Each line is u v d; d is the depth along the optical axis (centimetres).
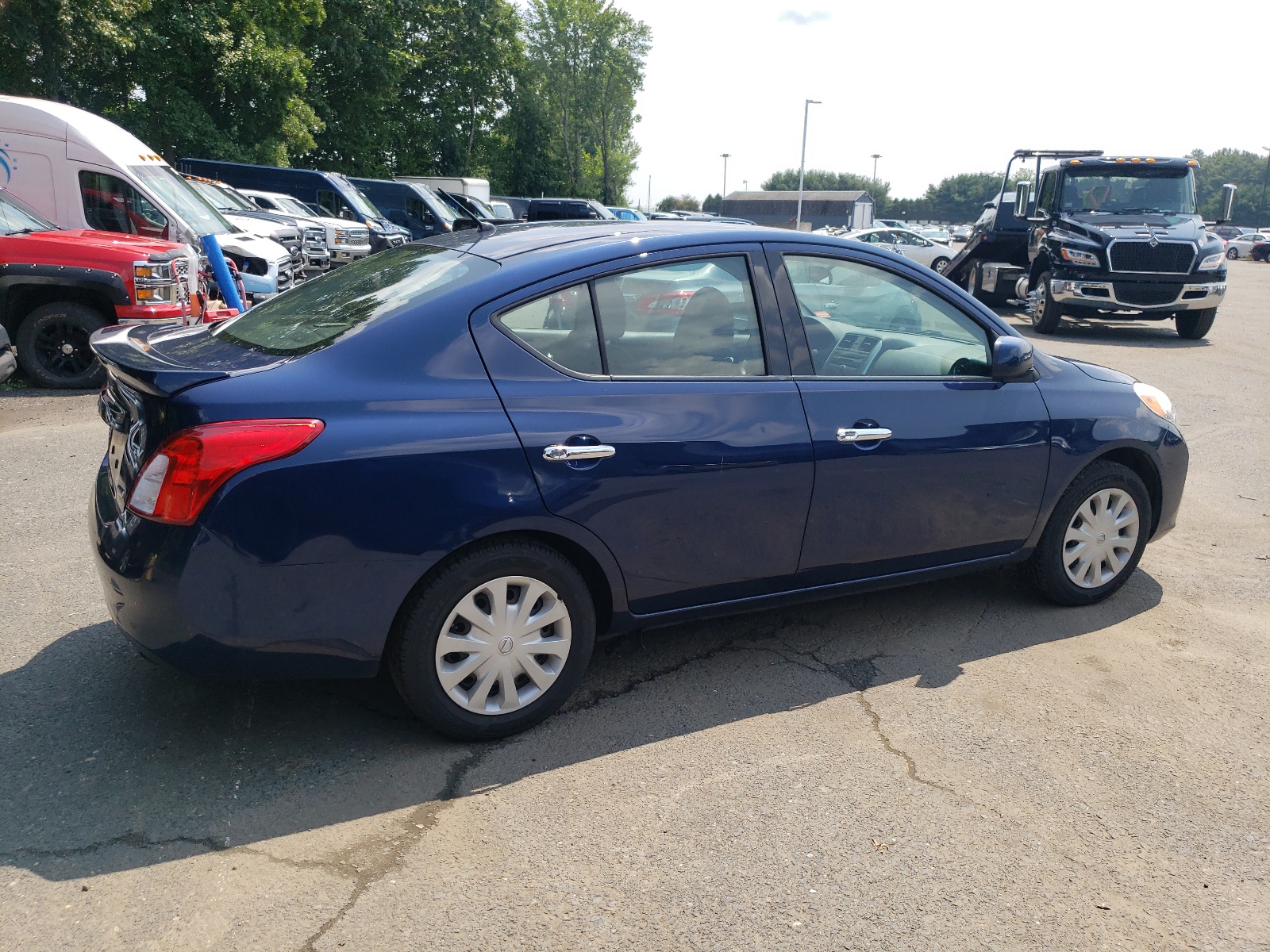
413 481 281
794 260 357
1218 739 330
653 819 277
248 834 264
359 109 3581
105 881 243
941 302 387
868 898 247
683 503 325
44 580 429
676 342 331
